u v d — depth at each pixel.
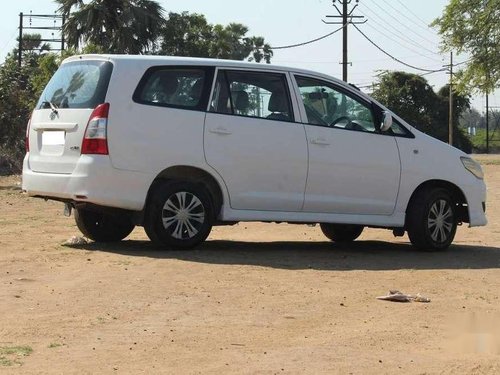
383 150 10.70
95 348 6.11
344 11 46.91
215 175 9.88
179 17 48.25
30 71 32.91
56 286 8.00
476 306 7.70
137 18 41.72
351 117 10.68
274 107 10.26
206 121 9.85
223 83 10.04
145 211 9.70
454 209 11.16
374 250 11.05
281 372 5.65
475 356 6.16
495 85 51.94
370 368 5.80
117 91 9.52
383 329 6.85
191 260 9.41
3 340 6.26
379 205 10.69
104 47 41.47
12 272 8.59
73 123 9.61
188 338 6.41
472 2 51.72
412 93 72.75
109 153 9.41
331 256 10.29
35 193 10.02
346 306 7.58
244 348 6.20
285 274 8.89
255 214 10.09
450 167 11.09
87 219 10.59
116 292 7.80
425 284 8.68
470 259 10.37
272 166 10.12
